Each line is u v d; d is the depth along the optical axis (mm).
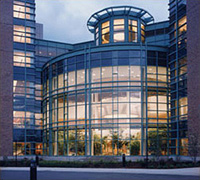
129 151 37000
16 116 45781
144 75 38562
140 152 36969
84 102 39469
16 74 46594
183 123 35656
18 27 47781
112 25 43031
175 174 22484
